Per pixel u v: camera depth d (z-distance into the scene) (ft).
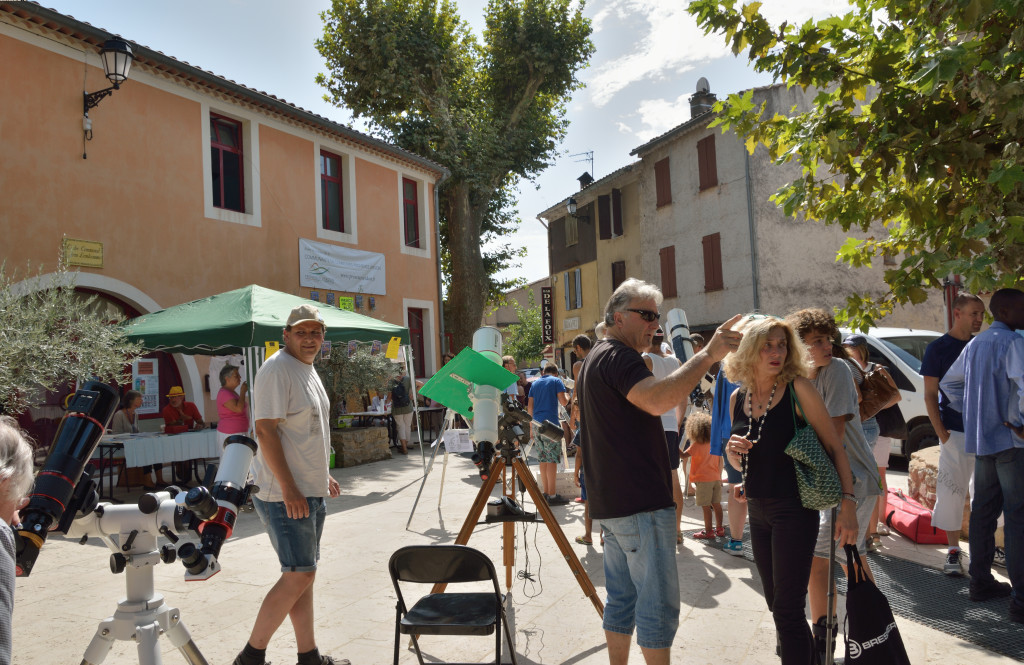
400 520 24.41
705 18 16.35
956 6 13.94
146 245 39.93
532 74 81.56
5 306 25.17
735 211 72.69
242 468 8.27
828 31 16.07
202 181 43.39
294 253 49.67
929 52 15.65
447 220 77.46
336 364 42.45
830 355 12.60
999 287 14.98
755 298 69.97
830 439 10.40
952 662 11.80
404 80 71.56
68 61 36.52
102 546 21.80
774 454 10.39
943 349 16.87
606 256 98.02
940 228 16.26
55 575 18.42
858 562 10.19
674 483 19.75
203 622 14.57
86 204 37.01
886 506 21.43
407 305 61.31
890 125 15.67
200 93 43.47
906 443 32.12
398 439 47.01
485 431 14.24
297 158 50.55
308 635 11.91
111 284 37.81
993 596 14.92
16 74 34.32
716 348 8.59
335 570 18.29
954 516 16.62
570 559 13.41
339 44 74.13
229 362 43.52
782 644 10.03
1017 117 13.57
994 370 14.12
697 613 14.39
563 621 14.24
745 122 18.30
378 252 58.03
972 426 14.55
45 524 6.29
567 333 111.14
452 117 74.33
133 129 39.52
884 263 65.87
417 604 10.95
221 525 7.75
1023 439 13.58
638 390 9.04
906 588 15.76
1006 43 14.85
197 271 42.80
